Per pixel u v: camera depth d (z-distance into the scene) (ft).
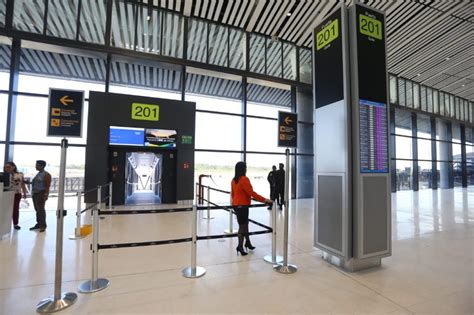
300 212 22.99
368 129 10.03
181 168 26.32
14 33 20.42
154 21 25.36
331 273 9.54
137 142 24.77
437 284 8.66
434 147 48.67
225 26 28.19
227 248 12.37
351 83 9.96
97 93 23.79
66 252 11.46
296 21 27.76
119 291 7.92
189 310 6.89
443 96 49.21
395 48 33.19
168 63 25.30
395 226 17.53
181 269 9.75
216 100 29.40
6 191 13.94
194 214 9.45
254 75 29.19
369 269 9.98
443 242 13.75
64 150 7.65
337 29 10.31
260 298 7.59
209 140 28.60
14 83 21.24
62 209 7.39
